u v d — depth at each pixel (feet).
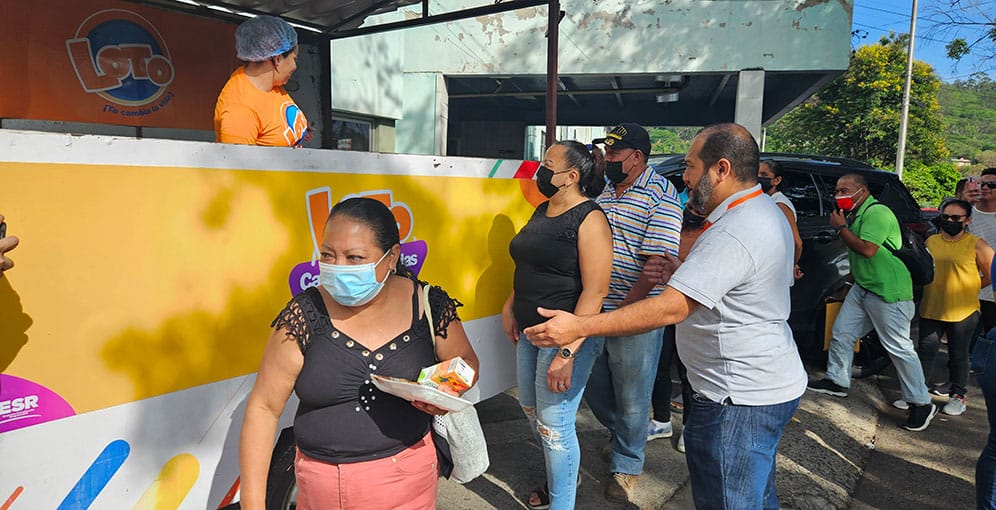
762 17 30.04
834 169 19.21
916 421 14.73
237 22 18.83
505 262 11.07
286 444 7.84
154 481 6.43
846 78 99.55
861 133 98.68
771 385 7.08
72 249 5.64
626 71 31.55
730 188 7.27
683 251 10.67
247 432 5.74
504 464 12.28
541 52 31.96
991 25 44.39
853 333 15.89
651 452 12.99
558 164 8.95
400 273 6.44
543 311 7.11
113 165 5.85
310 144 20.17
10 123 14.79
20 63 14.78
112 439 6.07
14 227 5.29
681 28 30.78
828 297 18.35
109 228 5.86
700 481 7.51
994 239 17.43
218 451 6.97
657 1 30.78
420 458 6.09
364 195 8.25
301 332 5.71
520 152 52.44
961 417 15.67
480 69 32.50
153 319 6.25
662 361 13.21
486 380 10.88
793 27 29.89
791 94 37.52
